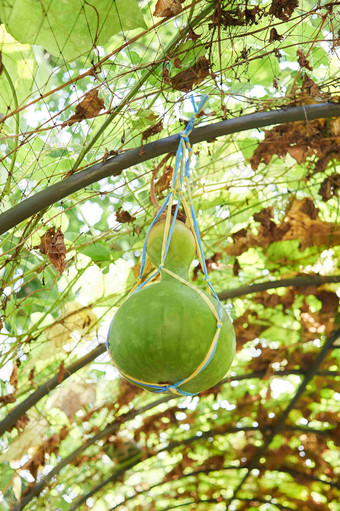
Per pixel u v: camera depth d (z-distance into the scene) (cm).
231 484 699
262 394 585
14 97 244
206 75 266
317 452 651
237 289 433
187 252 198
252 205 407
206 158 383
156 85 291
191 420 584
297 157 351
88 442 520
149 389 183
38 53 325
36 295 429
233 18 261
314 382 567
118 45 328
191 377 171
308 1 309
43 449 473
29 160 340
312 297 507
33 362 400
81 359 402
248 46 318
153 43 330
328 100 284
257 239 416
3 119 240
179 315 169
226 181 383
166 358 167
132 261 405
